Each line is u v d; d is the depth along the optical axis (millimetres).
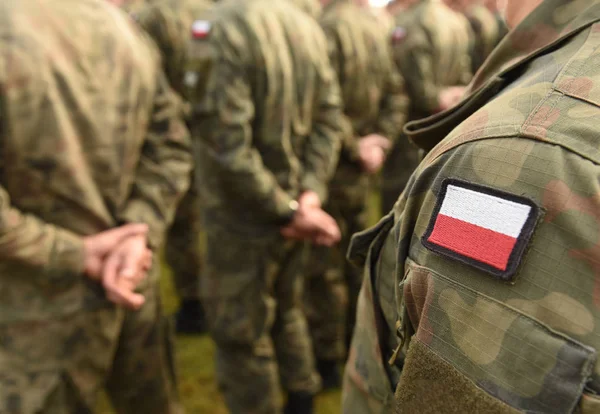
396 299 485
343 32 1862
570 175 341
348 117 1980
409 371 413
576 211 334
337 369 2004
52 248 915
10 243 861
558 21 461
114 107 985
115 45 991
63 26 913
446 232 397
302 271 1604
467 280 380
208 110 1266
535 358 338
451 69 2586
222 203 1402
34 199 920
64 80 900
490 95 473
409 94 2484
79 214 972
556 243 339
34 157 886
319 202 1458
